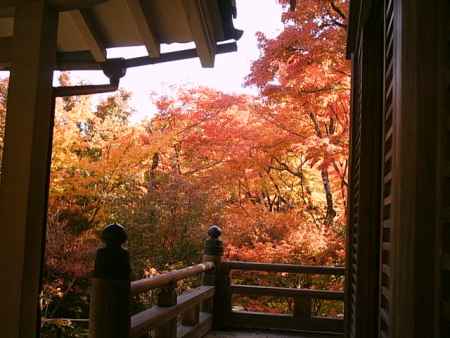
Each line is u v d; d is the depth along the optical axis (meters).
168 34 2.95
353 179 3.43
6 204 1.85
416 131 0.97
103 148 7.59
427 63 0.98
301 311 4.42
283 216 6.66
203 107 7.86
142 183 8.09
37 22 1.93
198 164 8.20
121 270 2.11
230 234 6.76
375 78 2.66
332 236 6.42
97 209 7.33
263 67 6.18
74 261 6.57
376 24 2.65
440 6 0.97
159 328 2.98
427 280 0.94
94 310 2.09
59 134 6.77
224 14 3.00
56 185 6.77
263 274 6.38
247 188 7.52
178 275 3.18
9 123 1.88
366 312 2.53
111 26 2.84
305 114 6.66
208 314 4.30
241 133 7.00
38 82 1.90
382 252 1.63
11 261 1.82
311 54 5.77
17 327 1.79
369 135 2.64
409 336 0.94
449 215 0.86
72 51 3.08
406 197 0.97
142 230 7.35
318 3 5.92
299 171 7.45
